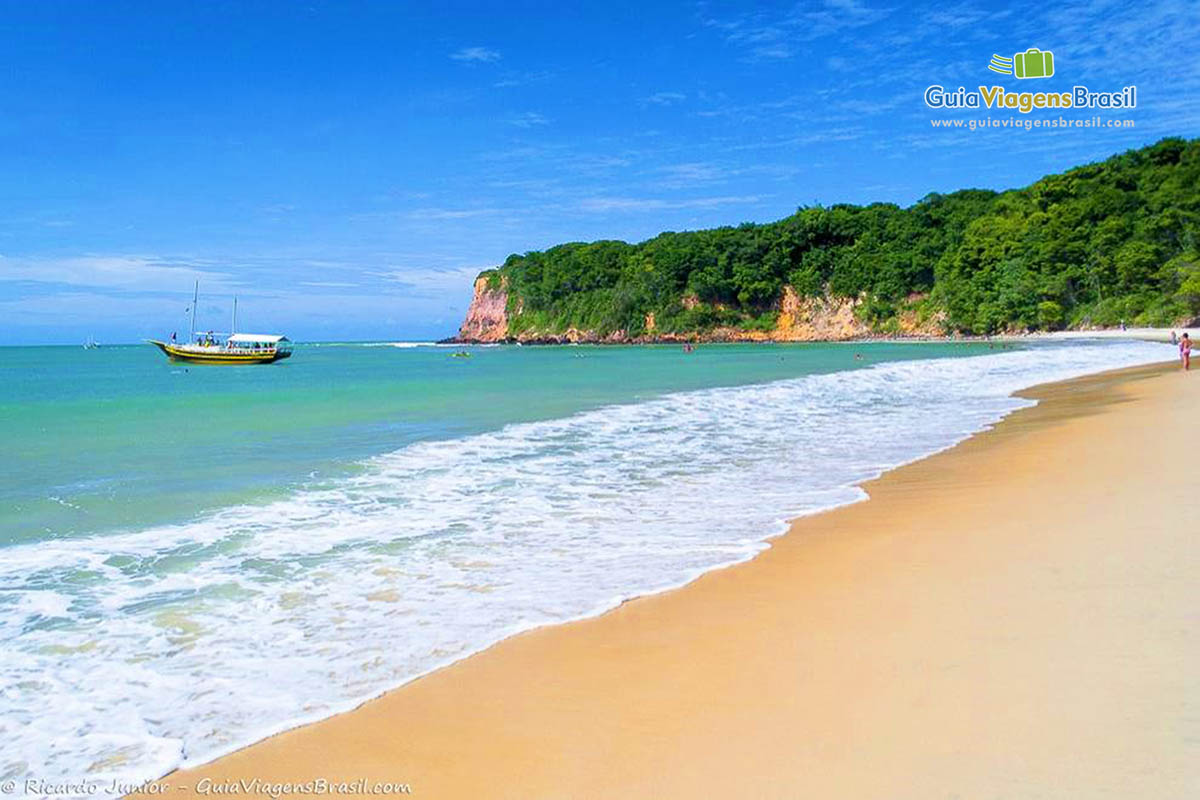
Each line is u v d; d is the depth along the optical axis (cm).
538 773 361
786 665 458
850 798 319
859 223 12850
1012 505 842
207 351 6094
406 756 384
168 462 1279
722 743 374
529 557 741
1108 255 8931
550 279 15312
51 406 2258
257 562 733
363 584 666
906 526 791
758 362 5069
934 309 11100
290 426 1750
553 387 2956
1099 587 545
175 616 593
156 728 422
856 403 2197
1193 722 351
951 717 377
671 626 542
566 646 516
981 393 2419
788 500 964
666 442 1493
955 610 526
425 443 1488
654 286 13612
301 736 408
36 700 457
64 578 686
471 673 478
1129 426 1371
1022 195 11556
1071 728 355
